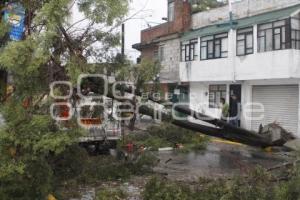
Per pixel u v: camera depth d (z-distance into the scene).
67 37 7.17
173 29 34.34
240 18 27.44
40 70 6.75
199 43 30.19
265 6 25.70
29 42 6.32
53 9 6.42
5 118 6.70
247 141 14.38
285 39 23.00
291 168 9.27
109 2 6.88
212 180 10.27
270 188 8.18
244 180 8.59
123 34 8.74
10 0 7.26
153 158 12.12
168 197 8.05
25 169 6.83
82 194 9.27
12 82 6.90
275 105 24.67
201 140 17.42
